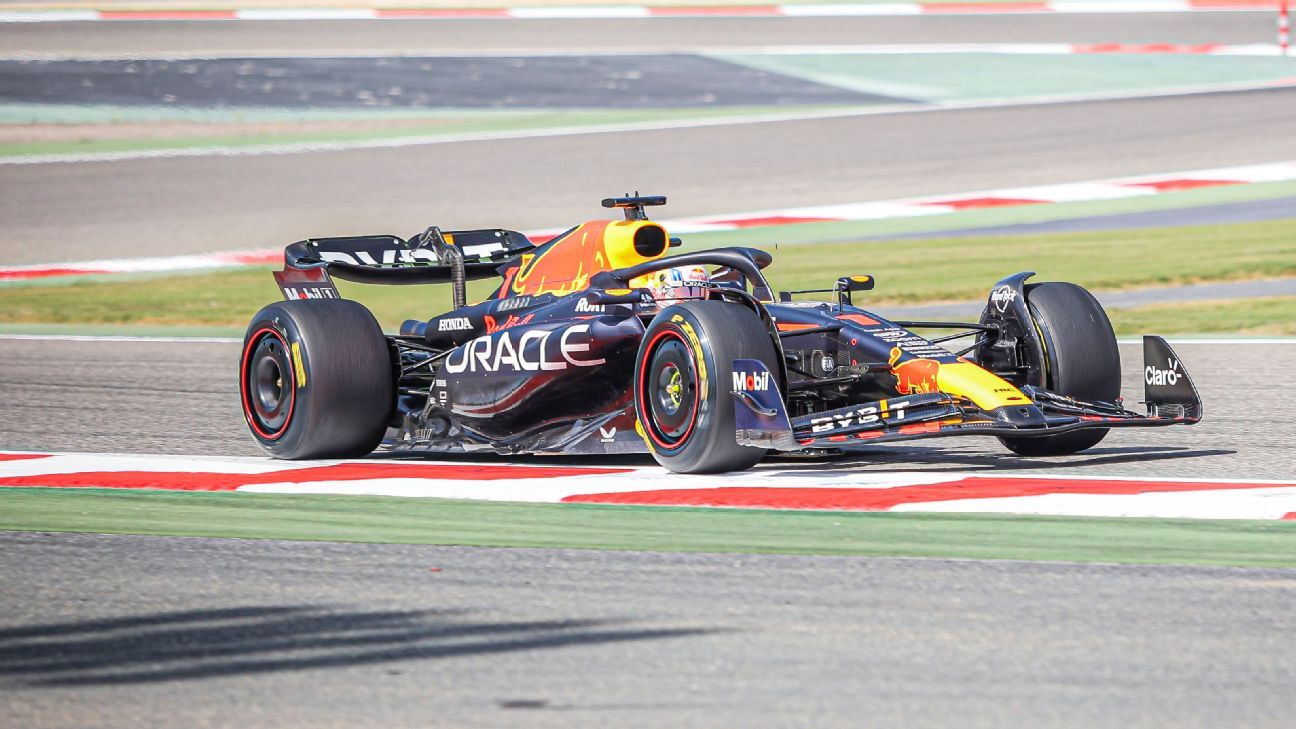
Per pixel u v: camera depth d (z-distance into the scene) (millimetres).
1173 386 26641
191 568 19781
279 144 85625
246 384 30359
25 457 30047
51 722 13922
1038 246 60562
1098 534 20812
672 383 26125
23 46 112375
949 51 111750
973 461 27781
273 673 15227
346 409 29078
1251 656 15258
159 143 86375
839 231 65188
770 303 27922
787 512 22734
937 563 19266
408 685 14781
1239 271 54844
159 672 15320
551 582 18688
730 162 79312
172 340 49625
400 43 115250
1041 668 14969
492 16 127500
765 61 109062
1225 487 24203
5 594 18531
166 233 69250
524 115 92500
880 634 16203
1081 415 26016
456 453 31250
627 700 14234
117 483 26656
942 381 25109
